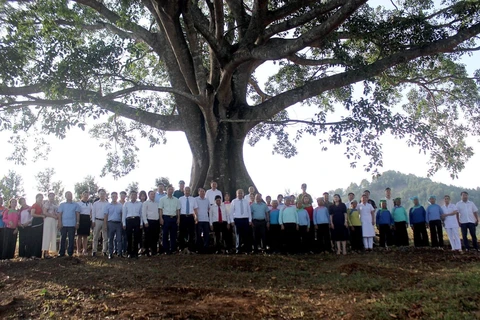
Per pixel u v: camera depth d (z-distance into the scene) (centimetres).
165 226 1252
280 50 1254
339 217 1284
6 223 1248
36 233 1265
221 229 1327
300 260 1164
